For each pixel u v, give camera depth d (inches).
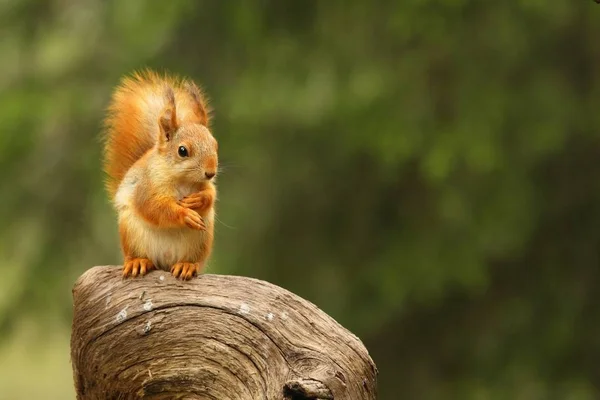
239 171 660.1
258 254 660.7
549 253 669.9
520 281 673.6
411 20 594.2
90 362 287.7
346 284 649.6
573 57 654.5
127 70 655.1
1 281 725.9
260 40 625.6
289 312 275.3
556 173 671.1
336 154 649.6
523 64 646.5
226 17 629.9
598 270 666.2
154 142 320.2
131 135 320.5
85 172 664.4
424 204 653.3
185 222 289.3
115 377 284.5
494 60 634.2
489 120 608.7
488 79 629.9
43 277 655.8
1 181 663.1
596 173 668.1
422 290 627.2
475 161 588.4
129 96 323.6
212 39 649.0
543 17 633.0
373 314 642.8
